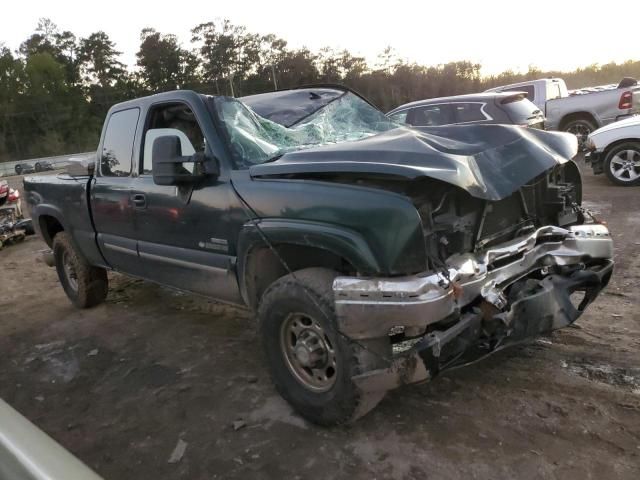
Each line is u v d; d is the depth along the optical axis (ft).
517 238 10.91
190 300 19.39
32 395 13.46
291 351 10.64
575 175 12.98
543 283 10.55
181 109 12.93
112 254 16.16
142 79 258.78
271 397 11.93
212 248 12.13
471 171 9.42
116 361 14.83
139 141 14.17
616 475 8.47
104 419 11.92
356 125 14.82
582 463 8.80
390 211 8.79
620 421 9.79
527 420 10.07
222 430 10.89
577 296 15.61
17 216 34.96
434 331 9.25
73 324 18.21
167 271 13.98
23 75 244.83
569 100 43.39
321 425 10.43
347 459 9.50
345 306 9.08
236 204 11.19
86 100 268.21
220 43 231.09
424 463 9.18
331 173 9.71
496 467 8.91
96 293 19.17
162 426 11.34
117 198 14.85
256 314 11.85
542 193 12.03
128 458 10.37
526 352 12.62
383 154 9.70
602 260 12.04
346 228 9.27
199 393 12.50
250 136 12.27
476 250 10.08
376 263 8.95
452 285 8.96
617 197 28.81
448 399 11.03
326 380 10.17
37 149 234.99
